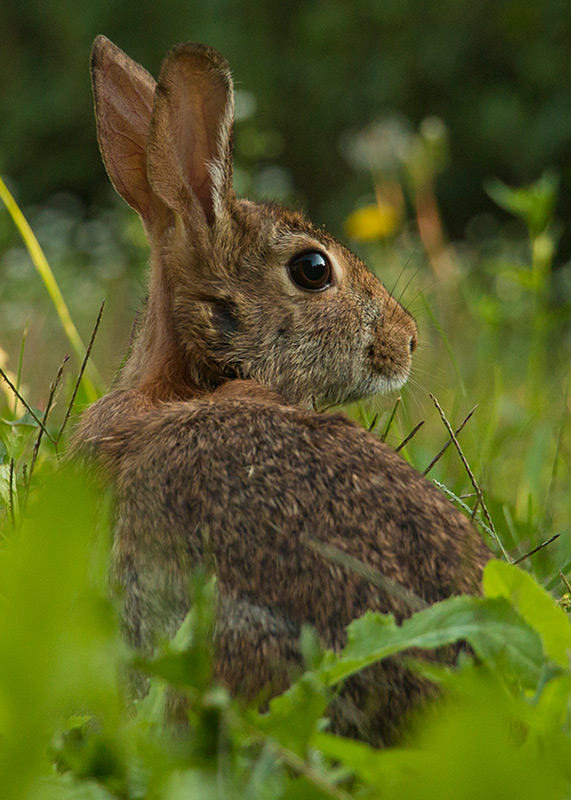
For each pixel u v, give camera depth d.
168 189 7.24
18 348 15.62
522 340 15.34
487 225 28.64
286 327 7.48
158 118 7.14
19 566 3.25
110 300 18.64
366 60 31.66
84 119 33.47
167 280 7.37
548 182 11.05
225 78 7.27
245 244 7.41
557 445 9.72
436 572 4.91
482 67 30.69
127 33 33.00
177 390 7.16
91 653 3.39
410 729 4.54
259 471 5.17
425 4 30.98
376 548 4.90
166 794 3.50
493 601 4.21
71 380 9.24
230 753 3.76
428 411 11.93
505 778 3.25
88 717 4.45
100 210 29.09
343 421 5.56
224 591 4.84
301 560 4.83
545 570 7.82
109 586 5.22
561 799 3.58
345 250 7.91
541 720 3.96
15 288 19.55
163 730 4.30
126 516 5.31
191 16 32.62
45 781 3.64
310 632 4.15
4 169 31.47
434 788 3.30
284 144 32.66
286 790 3.68
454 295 16.33
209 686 4.04
